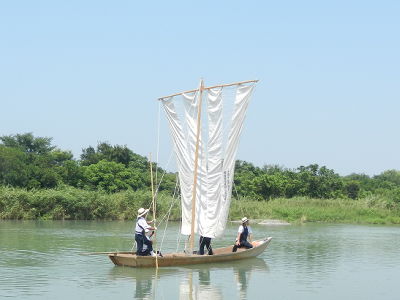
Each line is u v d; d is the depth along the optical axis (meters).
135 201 62.22
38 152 95.44
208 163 24.55
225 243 35.00
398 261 26.03
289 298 16.56
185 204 25.42
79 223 52.41
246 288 18.17
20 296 16.08
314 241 36.91
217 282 19.23
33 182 69.12
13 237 35.19
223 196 24.03
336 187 86.00
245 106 23.94
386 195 80.12
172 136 26.31
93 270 21.41
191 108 25.34
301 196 82.06
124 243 32.12
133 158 95.00
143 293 16.89
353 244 34.91
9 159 67.12
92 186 76.19
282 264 24.45
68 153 96.69
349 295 17.11
